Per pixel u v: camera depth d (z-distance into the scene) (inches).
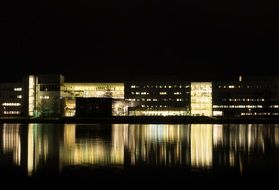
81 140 3673.7
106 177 1883.6
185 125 6806.1
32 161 2345.0
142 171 2037.4
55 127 5866.1
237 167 2161.7
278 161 2384.4
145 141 3599.9
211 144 3376.0
